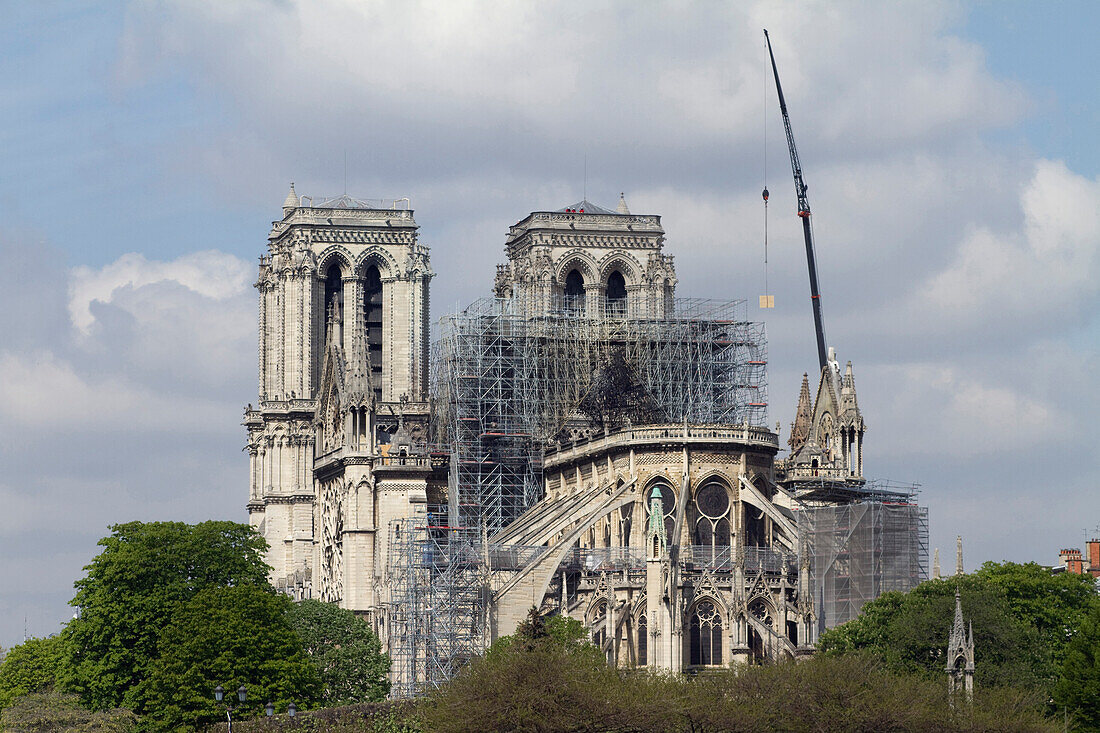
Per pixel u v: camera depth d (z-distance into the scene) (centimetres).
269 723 19112
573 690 17350
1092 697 19200
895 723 17362
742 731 17375
